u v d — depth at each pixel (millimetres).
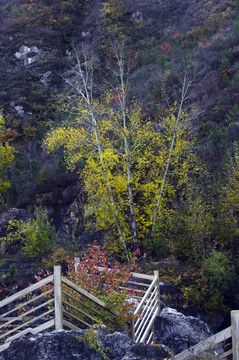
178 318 9195
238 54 34438
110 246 18953
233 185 16984
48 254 19812
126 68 43188
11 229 22641
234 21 41844
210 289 14398
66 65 47375
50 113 41438
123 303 7324
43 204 26188
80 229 21766
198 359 4238
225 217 16688
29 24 52781
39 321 8523
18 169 30719
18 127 40094
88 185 18688
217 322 14070
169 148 20031
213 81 31344
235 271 15258
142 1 55375
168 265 16047
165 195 20031
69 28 53688
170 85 34031
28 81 45094
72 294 7488
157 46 43438
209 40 39844
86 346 5504
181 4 52250
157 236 18594
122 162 19281
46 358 5324
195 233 15680
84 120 19391
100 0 58562
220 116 26734
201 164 20031
